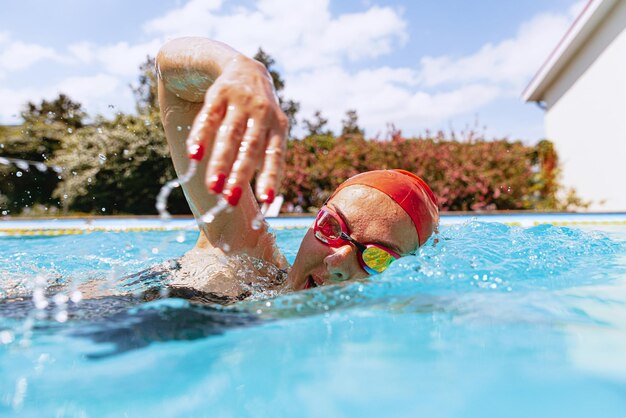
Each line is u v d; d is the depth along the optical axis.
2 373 0.85
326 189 9.52
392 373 0.84
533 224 4.47
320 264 1.59
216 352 0.94
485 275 1.54
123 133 8.96
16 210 8.49
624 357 0.91
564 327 1.08
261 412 0.71
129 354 0.93
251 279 1.77
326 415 0.70
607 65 9.41
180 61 1.31
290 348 0.96
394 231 1.58
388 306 1.24
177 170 1.76
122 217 5.36
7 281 1.85
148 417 0.70
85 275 2.04
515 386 0.79
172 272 1.81
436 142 9.68
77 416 0.70
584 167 10.34
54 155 8.80
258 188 0.81
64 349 0.96
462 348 0.96
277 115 0.89
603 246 2.34
